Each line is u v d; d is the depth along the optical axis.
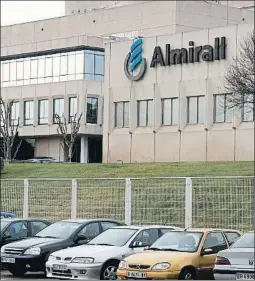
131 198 25.34
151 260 16.02
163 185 24.75
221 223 23.08
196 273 16.16
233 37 54.12
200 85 55.91
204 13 80.12
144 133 59.56
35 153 75.00
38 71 74.75
